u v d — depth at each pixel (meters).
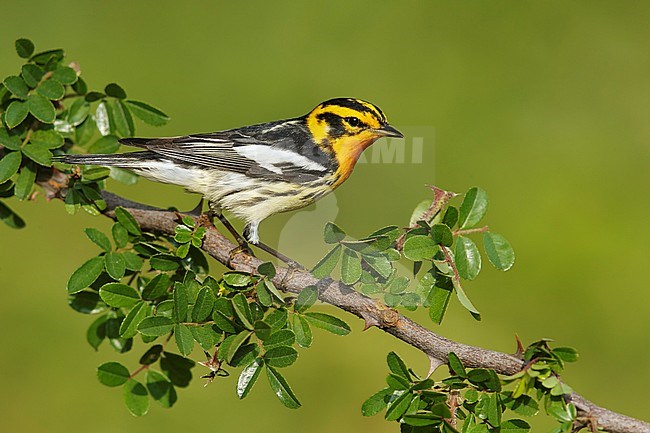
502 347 13.73
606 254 14.70
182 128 15.20
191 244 7.63
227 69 16.19
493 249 6.70
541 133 16.02
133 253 7.72
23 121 8.24
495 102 16.27
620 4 18.02
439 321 6.83
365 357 13.58
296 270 7.13
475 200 6.78
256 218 10.11
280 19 17.38
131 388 7.77
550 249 14.90
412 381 6.48
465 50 16.92
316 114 10.48
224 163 9.85
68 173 8.37
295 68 16.38
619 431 6.19
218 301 6.76
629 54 17.17
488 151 15.55
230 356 6.64
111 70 15.87
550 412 6.24
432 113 15.89
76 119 8.67
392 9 17.58
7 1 16.64
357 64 16.55
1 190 8.30
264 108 15.69
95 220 14.43
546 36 17.47
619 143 15.97
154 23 17.09
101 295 7.20
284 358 6.70
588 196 15.13
